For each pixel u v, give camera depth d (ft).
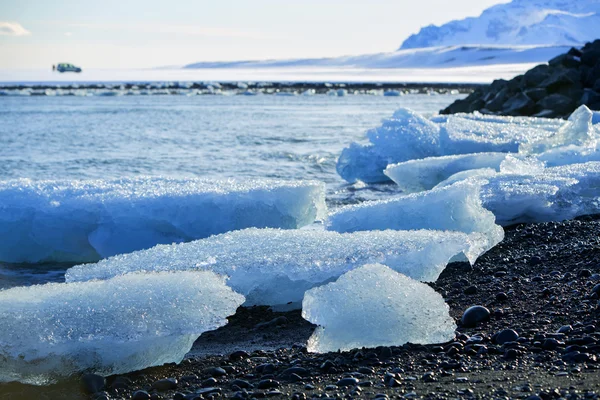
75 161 55.98
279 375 12.24
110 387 12.62
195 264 17.81
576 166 29.96
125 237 25.81
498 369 11.21
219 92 239.09
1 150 63.00
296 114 122.01
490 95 81.61
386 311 13.65
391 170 38.06
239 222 26.63
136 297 13.71
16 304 13.56
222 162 55.72
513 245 22.13
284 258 17.71
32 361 12.67
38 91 220.84
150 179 30.22
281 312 17.87
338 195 40.75
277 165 54.24
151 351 13.26
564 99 72.18
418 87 300.61
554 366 11.01
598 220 25.05
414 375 11.37
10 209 26.30
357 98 198.08
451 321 13.58
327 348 13.44
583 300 14.87
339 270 17.22
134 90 252.01
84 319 13.10
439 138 46.34
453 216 23.15
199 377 12.65
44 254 26.55
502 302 15.76
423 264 17.94
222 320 13.39
